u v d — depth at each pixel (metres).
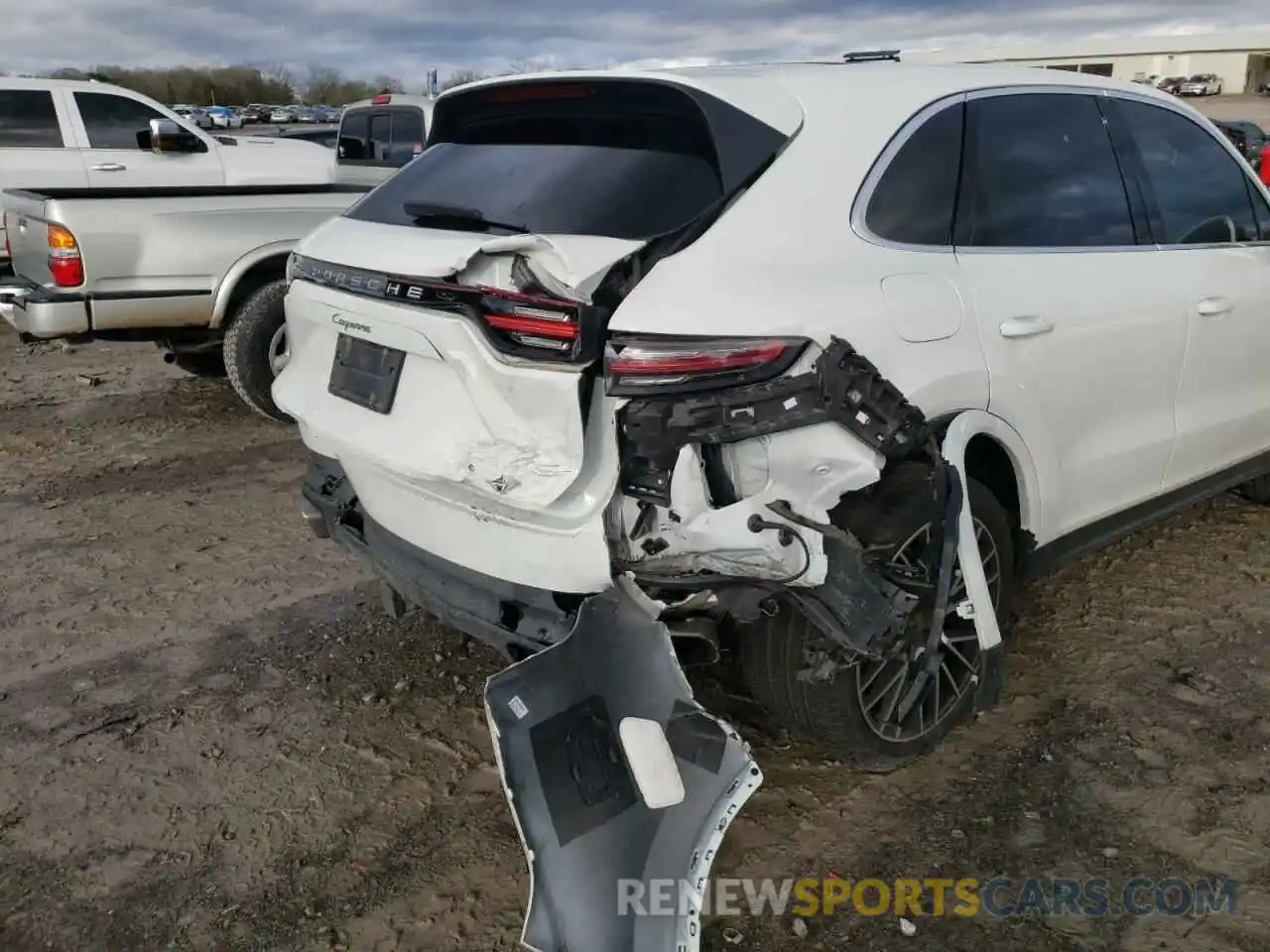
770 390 2.38
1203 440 3.93
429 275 2.60
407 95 10.35
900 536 2.62
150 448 6.20
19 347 8.84
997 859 2.73
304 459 6.02
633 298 2.41
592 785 2.32
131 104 9.48
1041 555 3.42
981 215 3.14
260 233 6.32
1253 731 3.21
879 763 2.97
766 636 2.72
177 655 3.81
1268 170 12.19
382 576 3.14
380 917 2.60
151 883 2.72
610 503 2.44
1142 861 2.71
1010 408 3.04
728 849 2.79
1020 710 3.35
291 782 3.10
